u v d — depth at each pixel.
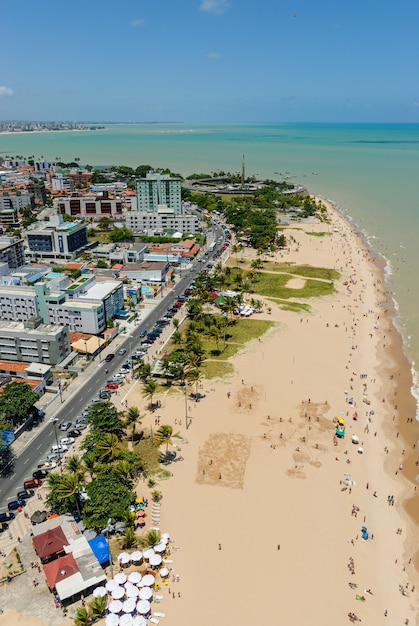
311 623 87.69
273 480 121.38
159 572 96.62
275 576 96.44
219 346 189.50
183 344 187.88
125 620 85.75
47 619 87.69
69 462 117.75
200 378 166.62
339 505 114.38
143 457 128.62
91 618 87.38
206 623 87.12
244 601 91.25
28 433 139.38
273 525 108.19
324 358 181.62
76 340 188.12
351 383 165.75
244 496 116.19
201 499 115.12
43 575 96.25
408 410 152.50
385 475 124.88
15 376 167.25
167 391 159.88
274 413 148.25
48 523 105.81
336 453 131.75
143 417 145.75
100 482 112.31
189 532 106.00
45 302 193.12
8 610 89.12
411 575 97.88
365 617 89.00
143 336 199.25
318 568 98.44
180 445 133.62
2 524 107.81
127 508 109.56
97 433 129.00
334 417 147.00
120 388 162.00
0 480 121.38
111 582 92.88
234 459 128.50
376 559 100.94
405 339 199.50
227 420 144.75
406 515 112.62
